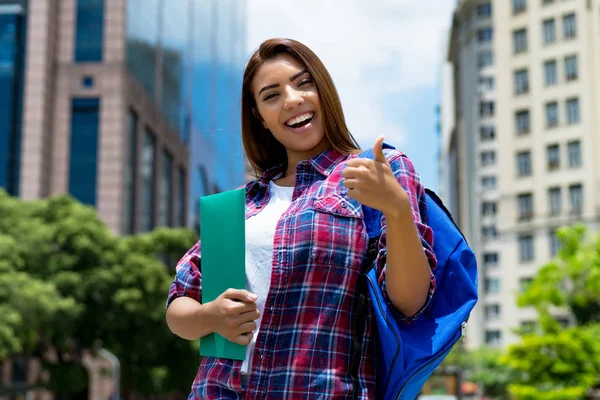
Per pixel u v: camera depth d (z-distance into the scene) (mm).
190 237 31250
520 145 42125
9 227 26734
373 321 1782
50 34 47875
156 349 28031
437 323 1720
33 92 46844
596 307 22281
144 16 52688
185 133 62312
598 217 39000
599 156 39375
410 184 1837
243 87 2191
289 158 2127
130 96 49125
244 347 1764
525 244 41594
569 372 20344
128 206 48531
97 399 40344
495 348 44594
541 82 41688
